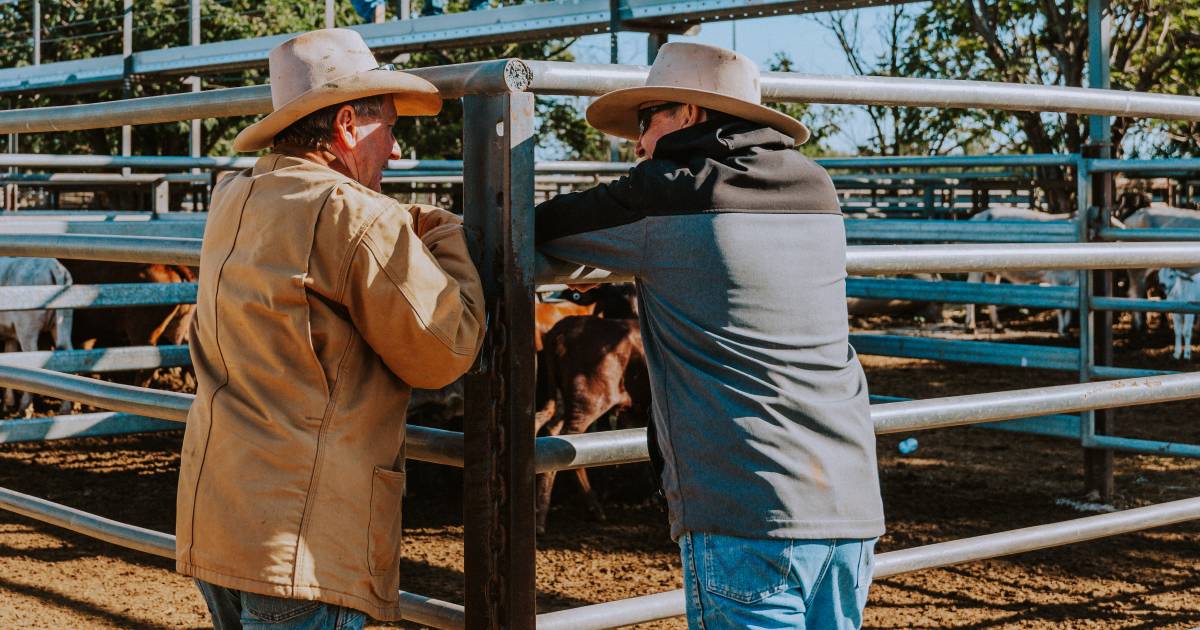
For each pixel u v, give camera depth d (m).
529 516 2.20
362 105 2.21
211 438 2.10
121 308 10.78
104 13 19.53
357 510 2.06
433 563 5.97
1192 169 6.41
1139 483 7.65
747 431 2.07
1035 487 7.64
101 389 3.29
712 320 2.10
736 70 2.30
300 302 2.05
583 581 5.66
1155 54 17.88
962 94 2.79
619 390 6.92
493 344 2.17
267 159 2.20
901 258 2.58
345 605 2.03
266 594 1.98
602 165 10.88
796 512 2.06
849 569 2.18
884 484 7.76
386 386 2.15
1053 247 2.85
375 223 2.04
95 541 6.31
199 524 2.08
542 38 11.77
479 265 2.21
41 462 8.42
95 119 3.11
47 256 3.31
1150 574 5.64
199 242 2.84
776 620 2.07
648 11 10.08
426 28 12.21
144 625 4.90
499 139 2.15
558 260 2.27
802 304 2.16
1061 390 2.94
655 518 7.06
